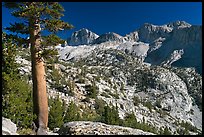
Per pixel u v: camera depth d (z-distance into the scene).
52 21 22.33
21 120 24.47
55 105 56.06
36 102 22.39
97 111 159.62
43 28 22.92
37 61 22.56
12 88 27.41
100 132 19.45
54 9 22.39
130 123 95.19
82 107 156.62
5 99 25.66
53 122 54.25
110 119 79.44
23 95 29.02
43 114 22.34
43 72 22.81
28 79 117.62
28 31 23.12
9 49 27.89
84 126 20.27
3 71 27.91
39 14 22.08
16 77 29.03
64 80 181.50
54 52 22.38
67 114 76.56
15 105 25.80
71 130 19.91
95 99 177.38
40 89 22.50
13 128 18.89
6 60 27.84
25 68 142.12
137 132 20.59
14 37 22.89
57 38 22.44
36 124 22.05
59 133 20.77
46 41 22.55
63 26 22.88
